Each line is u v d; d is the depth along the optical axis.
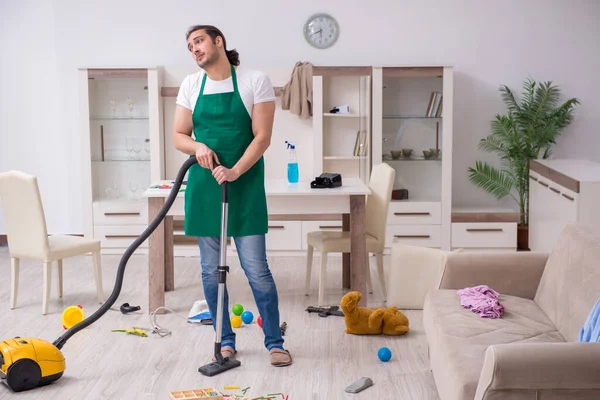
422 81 6.29
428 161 6.34
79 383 3.48
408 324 4.27
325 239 4.82
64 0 6.60
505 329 3.10
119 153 6.46
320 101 6.29
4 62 6.69
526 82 6.63
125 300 4.97
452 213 6.35
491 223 6.35
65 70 6.67
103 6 6.60
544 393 2.26
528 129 6.46
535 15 6.59
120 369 3.66
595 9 6.56
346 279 5.30
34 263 6.09
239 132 3.59
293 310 4.72
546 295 3.43
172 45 6.63
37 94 6.72
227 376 3.57
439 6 6.57
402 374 3.59
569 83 6.63
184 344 4.04
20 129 6.77
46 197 6.84
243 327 4.35
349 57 6.61
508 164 6.75
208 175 3.63
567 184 5.32
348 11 6.57
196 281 5.51
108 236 6.45
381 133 6.30
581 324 2.88
